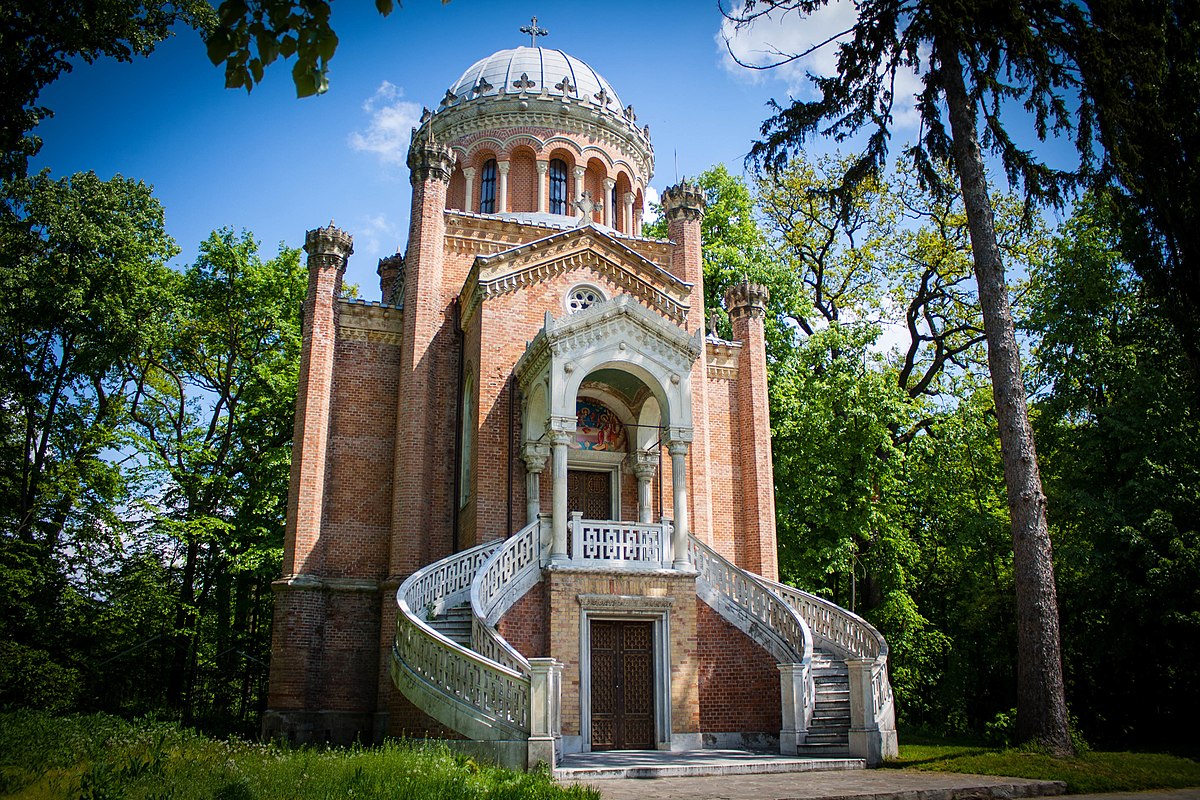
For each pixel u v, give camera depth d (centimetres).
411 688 1920
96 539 3272
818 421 3181
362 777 1219
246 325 3791
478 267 2680
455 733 1794
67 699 2948
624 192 3741
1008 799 1456
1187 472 2697
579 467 2686
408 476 2580
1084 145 1970
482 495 2478
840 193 2214
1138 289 2905
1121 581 2617
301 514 2525
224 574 3566
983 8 1856
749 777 1695
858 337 3369
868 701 1955
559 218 3488
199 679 3691
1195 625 2458
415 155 2934
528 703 1722
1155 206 2080
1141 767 1661
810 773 1761
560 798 1196
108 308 3078
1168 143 1981
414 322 2730
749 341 3061
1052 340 3130
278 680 2381
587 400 2741
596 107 3659
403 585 2131
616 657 2311
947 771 1719
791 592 2486
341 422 2683
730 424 3012
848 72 2011
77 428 3250
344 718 2405
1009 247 3878
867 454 3156
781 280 3803
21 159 1900
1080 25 1828
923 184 2214
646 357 2450
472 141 3631
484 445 2523
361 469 2659
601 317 2409
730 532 2894
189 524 3197
